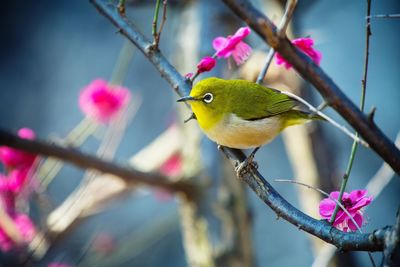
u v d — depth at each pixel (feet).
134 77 61.21
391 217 55.57
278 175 58.29
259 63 35.37
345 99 15.55
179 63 36.88
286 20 14.76
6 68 60.90
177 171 39.70
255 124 25.61
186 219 34.45
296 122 27.61
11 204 32.60
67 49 62.49
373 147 15.76
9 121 59.57
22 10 62.80
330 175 38.52
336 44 60.80
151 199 56.80
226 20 36.42
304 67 15.26
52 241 33.40
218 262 33.04
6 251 32.42
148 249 55.01
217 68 34.76
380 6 61.87
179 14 38.24
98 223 53.67
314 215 38.22
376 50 60.59
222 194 33.40
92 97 35.29
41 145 29.50
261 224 56.54
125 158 59.11
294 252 55.83
